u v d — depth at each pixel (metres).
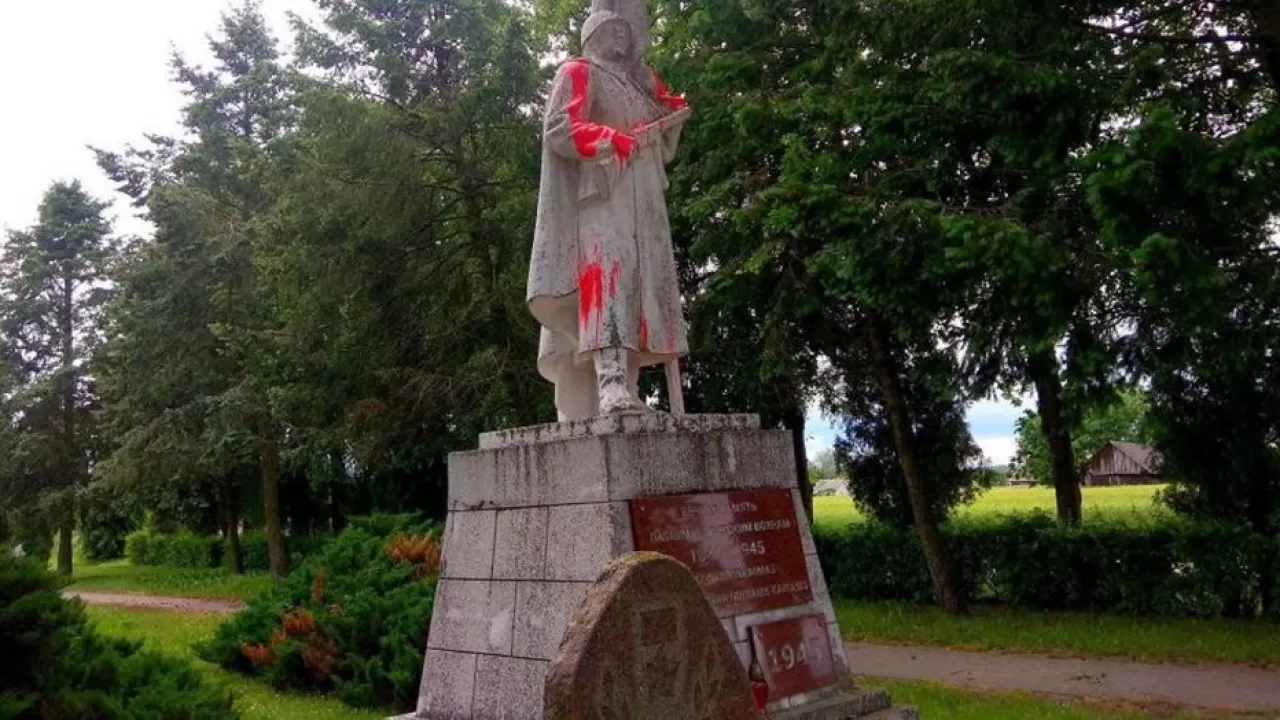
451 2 17.28
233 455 22.05
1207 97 10.06
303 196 16.95
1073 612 14.98
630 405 5.16
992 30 8.92
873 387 17.80
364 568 11.27
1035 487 35.94
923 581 16.80
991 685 10.16
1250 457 13.57
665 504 4.94
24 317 30.38
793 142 10.48
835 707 5.20
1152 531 14.52
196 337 22.23
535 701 4.88
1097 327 10.58
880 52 9.97
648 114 5.80
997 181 10.95
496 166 17.12
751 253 12.79
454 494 5.57
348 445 18.45
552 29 17.48
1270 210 8.04
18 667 5.41
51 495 27.72
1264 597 13.57
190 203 22.11
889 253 9.85
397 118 16.67
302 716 9.17
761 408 17.03
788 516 5.55
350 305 17.14
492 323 17.16
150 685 6.25
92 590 24.50
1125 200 7.62
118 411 23.83
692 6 12.77
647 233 5.60
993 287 9.70
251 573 27.20
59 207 30.67
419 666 9.27
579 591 4.79
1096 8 8.90
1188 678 10.23
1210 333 9.90
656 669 3.77
